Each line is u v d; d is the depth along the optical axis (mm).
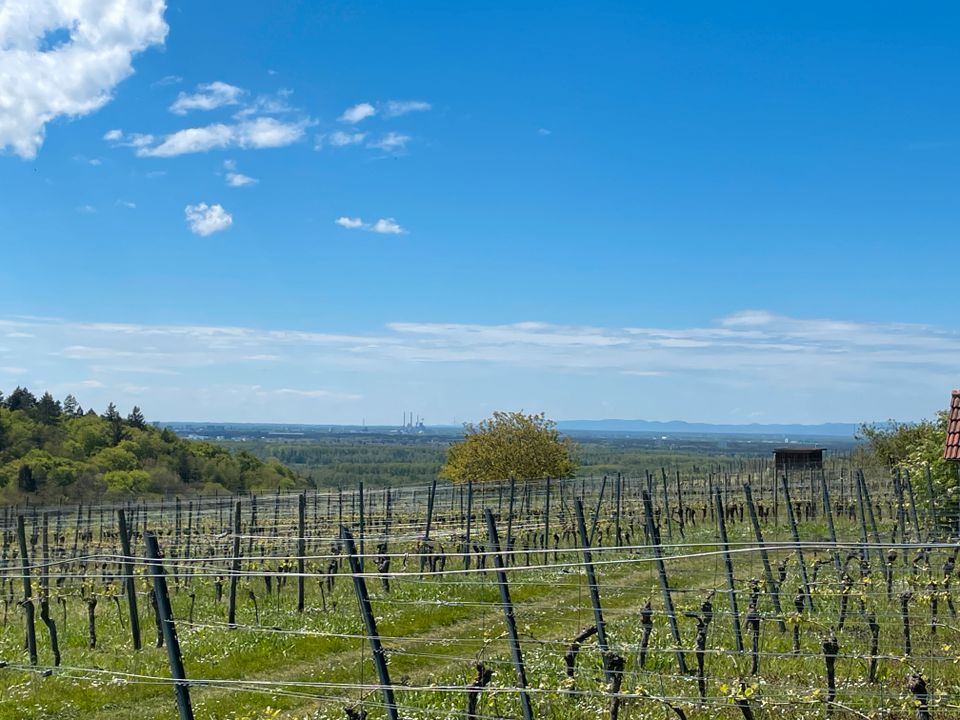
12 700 15039
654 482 54688
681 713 10633
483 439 58750
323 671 16406
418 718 12266
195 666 17203
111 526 42156
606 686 11586
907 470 33000
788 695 11383
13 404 82438
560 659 14852
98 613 23641
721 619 16266
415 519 39438
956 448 27047
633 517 41156
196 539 32219
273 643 18547
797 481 53062
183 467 80500
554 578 23609
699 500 51625
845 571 19047
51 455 71000
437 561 29406
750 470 63781
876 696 11609
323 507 52406
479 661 11727
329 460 165000
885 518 40406
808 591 16922
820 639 14008
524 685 11578
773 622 16328
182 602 24094
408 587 23875
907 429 53562
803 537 32281
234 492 75438
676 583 21500
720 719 11711
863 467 55719
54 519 49094
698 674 12906
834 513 44938
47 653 19141
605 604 20016
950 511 30297
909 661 13445
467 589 22891
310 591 25188
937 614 15227
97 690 15719
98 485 68062
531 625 18172
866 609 16172
